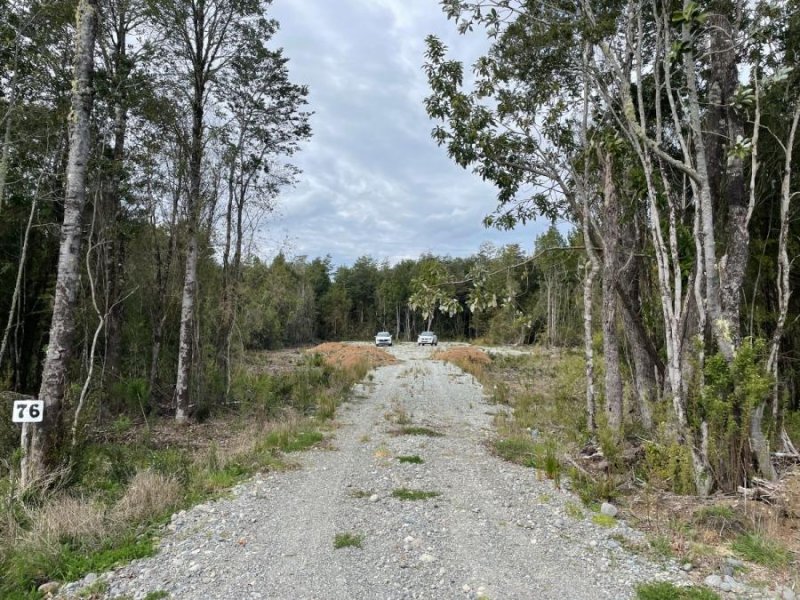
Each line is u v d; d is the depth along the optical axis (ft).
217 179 47.24
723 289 23.40
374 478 23.88
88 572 14.60
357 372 66.28
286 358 102.94
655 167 27.71
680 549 15.58
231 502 20.39
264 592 13.25
